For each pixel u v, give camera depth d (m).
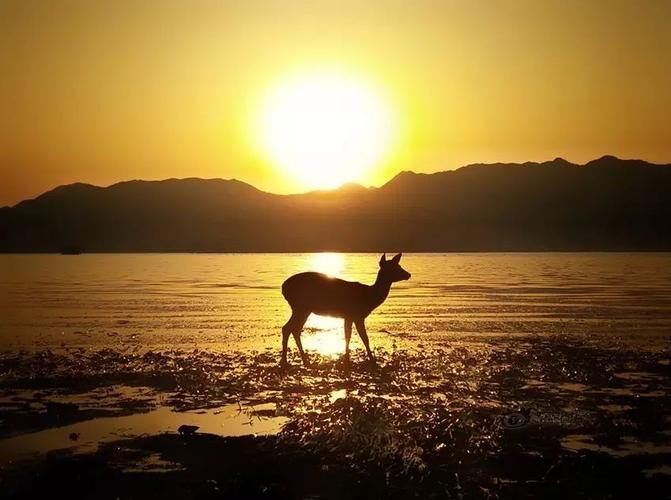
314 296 19.08
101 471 10.64
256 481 10.25
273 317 31.39
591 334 24.91
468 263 108.31
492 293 44.78
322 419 13.23
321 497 9.75
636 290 46.94
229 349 22.05
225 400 14.98
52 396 15.32
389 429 12.43
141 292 47.56
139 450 11.62
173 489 9.98
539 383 16.55
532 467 10.81
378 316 31.38
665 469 10.71
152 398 15.15
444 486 10.11
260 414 13.87
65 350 21.66
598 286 51.41
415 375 17.55
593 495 9.72
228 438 12.22
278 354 21.03
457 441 12.02
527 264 103.25
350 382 16.75
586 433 12.53
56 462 11.02
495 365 18.77
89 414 13.81
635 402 14.52
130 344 23.09
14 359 19.56
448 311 33.38
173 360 19.55
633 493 9.77
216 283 58.72
